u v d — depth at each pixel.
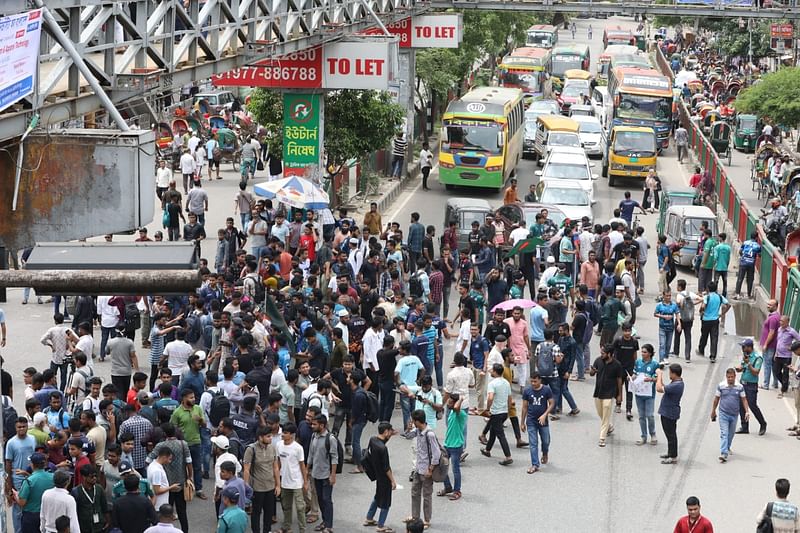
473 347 45.47
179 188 86.06
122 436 31.72
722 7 108.56
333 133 77.44
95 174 24.70
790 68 117.81
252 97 77.75
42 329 53.50
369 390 43.78
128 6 36.12
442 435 43.28
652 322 59.66
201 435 36.38
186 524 32.75
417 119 119.50
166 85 37.56
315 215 64.56
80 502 29.34
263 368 37.84
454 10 119.25
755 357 43.91
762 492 38.72
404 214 85.56
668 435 40.97
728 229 81.38
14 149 24.80
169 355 40.66
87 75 26.16
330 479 33.78
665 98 119.25
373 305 49.62
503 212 72.38
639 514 36.62
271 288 49.94
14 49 22.88
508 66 148.50
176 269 14.98
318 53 62.78
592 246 63.47
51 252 15.30
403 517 35.88
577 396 48.22
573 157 88.44
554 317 49.06
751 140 133.50
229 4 44.97
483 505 36.97
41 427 32.50
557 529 35.25
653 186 90.81
